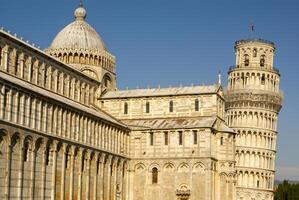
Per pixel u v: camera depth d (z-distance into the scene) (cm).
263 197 17050
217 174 12256
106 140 11388
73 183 9900
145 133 12438
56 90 11550
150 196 12156
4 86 7838
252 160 17212
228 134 12450
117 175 11875
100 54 13662
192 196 11775
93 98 13312
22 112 8331
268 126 17512
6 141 7912
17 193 8194
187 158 11944
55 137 9225
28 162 8506
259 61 17975
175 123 12456
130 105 13225
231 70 18112
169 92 13100
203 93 12638
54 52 13425
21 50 10269
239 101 17425
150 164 12269
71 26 13900
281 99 17900
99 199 10988
